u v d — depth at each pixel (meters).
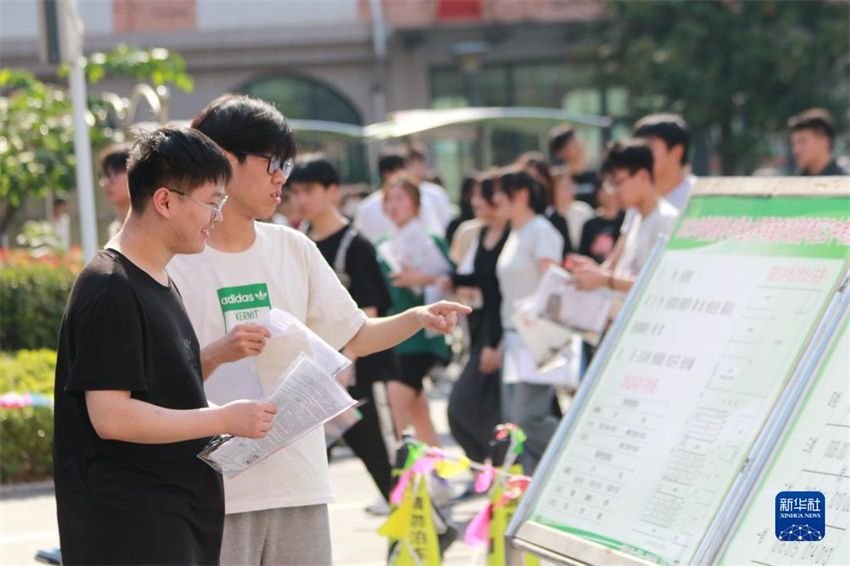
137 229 3.93
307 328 4.66
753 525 4.06
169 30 28.12
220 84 28.62
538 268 8.34
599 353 4.97
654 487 4.45
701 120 26.77
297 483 4.60
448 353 9.35
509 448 6.23
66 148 13.81
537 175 9.76
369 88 29.41
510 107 30.67
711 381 4.49
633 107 27.78
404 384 9.05
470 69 22.86
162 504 3.87
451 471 5.98
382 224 12.43
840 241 4.35
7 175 13.83
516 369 8.00
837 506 3.89
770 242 4.60
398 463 6.25
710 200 4.95
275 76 29.03
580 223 12.64
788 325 4.35
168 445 3.91
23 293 11.99
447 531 6.28
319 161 7.47
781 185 4.69
